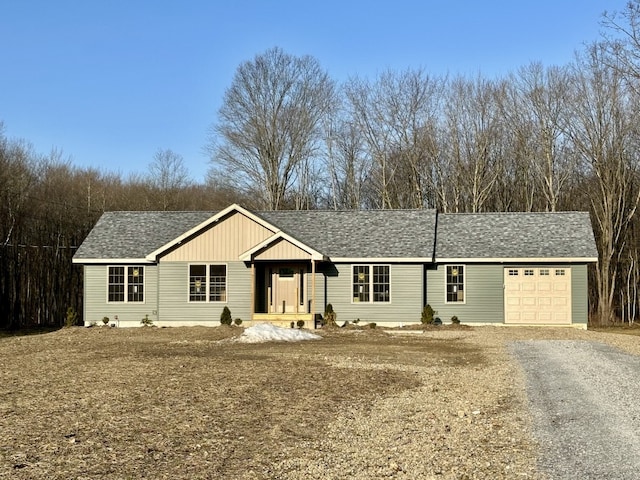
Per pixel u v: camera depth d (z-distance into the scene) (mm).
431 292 31297
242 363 18344
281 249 29938
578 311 30609
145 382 15148
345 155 51188
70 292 41438
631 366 17734
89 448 9609
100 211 47844
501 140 47094
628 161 40594
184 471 8562
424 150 48562
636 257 40344
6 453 9320
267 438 10242
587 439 10125
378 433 10617
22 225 40000
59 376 16172
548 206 45156
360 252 31047
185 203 62000
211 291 31391
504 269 30984
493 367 17766
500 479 8273
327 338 25906
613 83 38875
